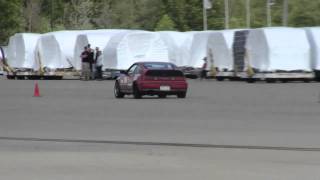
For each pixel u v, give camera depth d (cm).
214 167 3516
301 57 13212
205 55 15888
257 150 4109
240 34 13912
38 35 17162
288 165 3562
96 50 14975
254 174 3294
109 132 5084
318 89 10506
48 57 16425
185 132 5041
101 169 3472
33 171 3422
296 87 11162
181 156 3909
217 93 9781
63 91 10612
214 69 14838
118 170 3441
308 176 3231
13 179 3203
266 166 3534
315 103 7700
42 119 6147
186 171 3397
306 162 3656
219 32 14712
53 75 16325
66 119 6128
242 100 8281
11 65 16975
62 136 4869
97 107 7431
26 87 12000
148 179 3183
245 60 13612
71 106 7600
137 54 14850
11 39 17162
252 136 4759
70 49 16338
